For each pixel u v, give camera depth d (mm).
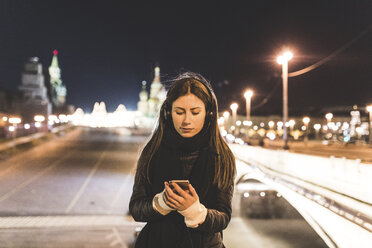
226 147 1467
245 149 23844
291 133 88562
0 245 15789
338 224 7781
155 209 1312
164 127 1487
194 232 1379
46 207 23734
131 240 16812
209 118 1455
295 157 14906
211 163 1411
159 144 1475
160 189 1431
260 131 92250
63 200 25828
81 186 30672
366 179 9320
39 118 66125
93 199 26188
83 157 47812
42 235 17594
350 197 9609
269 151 18484
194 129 1398
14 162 41625
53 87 134000
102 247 15711
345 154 35875
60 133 83438
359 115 87688
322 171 12344
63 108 123062
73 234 17828
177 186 1224
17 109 73375
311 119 93750
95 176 35125
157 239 1410
